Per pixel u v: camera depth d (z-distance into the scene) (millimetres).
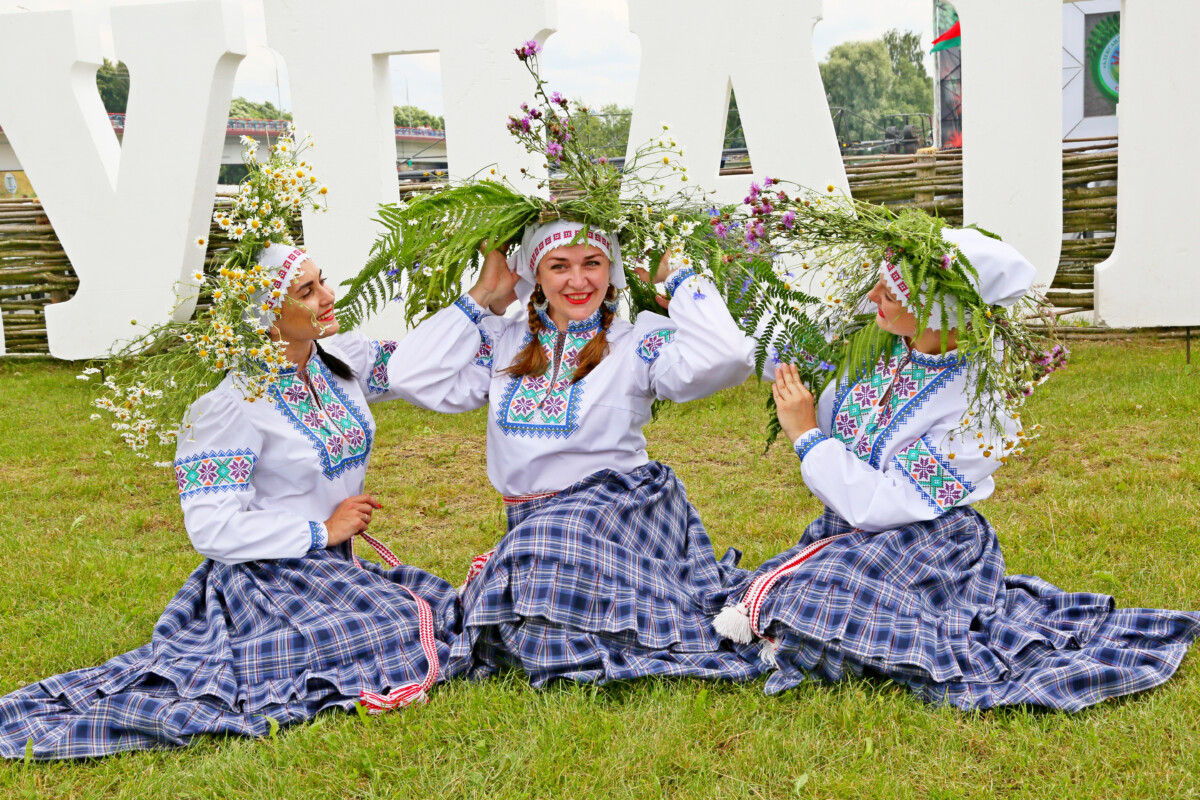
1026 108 6609
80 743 2689
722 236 3102
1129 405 5812
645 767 2492
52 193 8117
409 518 4887
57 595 3918
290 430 3057
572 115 3129
